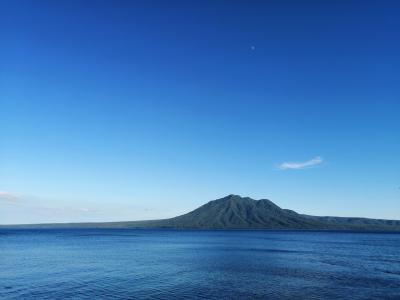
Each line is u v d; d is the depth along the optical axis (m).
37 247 134.25
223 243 166.50
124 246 142.12
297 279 61.31
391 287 55.22
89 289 51.78
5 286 53.75
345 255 107.88
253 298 47.34
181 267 75.44
